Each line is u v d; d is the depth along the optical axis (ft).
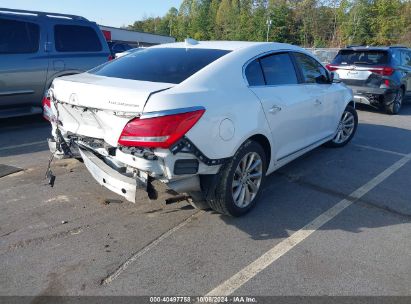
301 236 11.44
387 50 31.07
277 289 9.11
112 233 11.36
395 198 14.35
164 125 9.47
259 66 13.23
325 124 17.69
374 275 9.69
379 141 22.67
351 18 188.44
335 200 14.03
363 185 15.56
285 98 13.75
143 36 154.61
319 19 213.25
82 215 12.37
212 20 284.00
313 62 16.83
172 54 12.96
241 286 9.18
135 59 13.23
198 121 10.11
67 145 12.52
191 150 10.08
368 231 11.84
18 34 22.81
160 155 9.68
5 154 18.33
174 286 9.13
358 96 31.76
